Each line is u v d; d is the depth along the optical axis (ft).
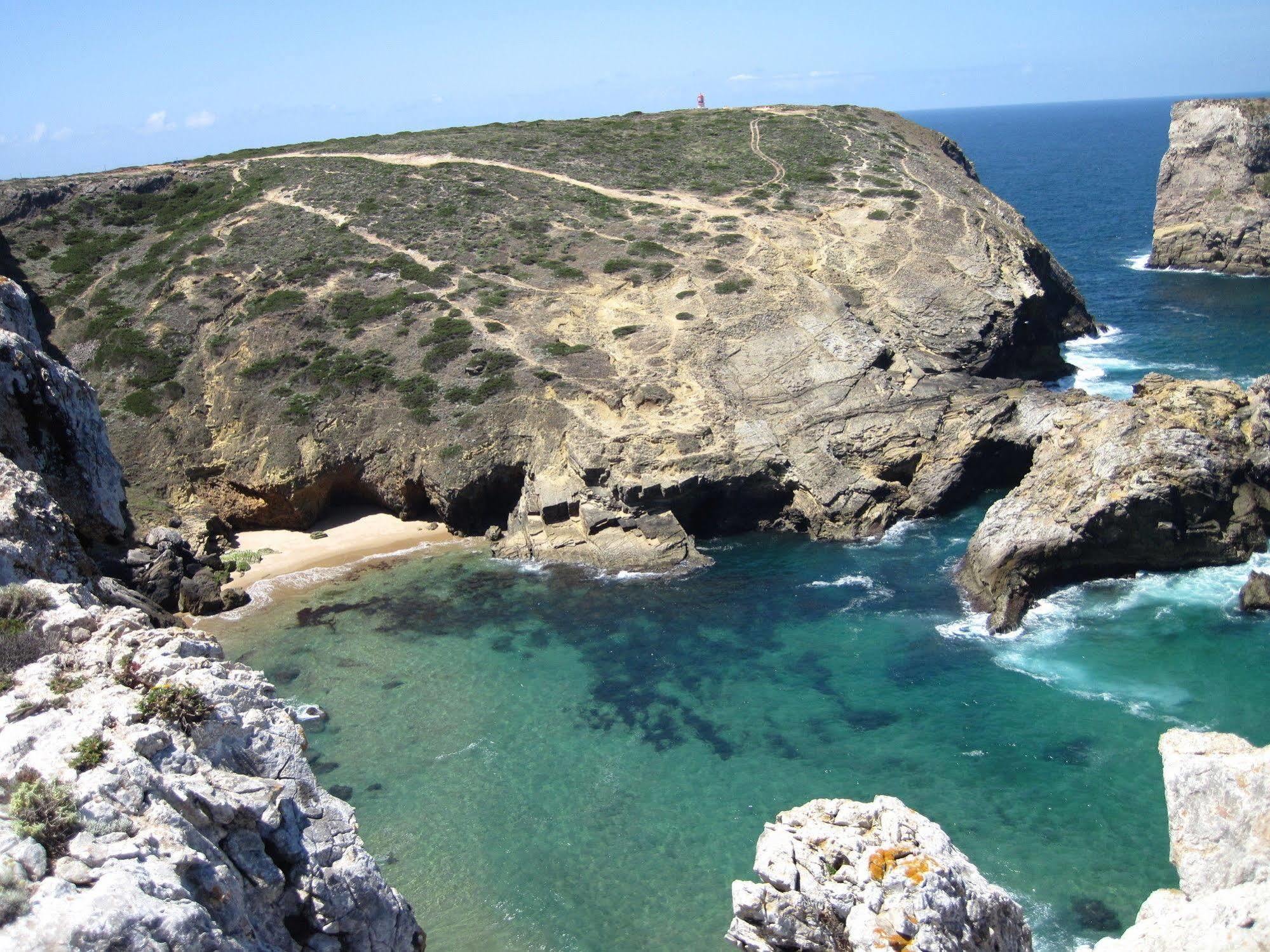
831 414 178.70
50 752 52.31
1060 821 97.86
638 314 208.44
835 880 52.49
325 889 58.29
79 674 61.52
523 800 105.70
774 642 135.13
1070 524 139.23
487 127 346.54
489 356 193.67
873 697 120.78
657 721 118.52
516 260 230.27
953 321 205.05
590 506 166.81
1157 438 142.61
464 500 177.27
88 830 48.06
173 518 169.99
